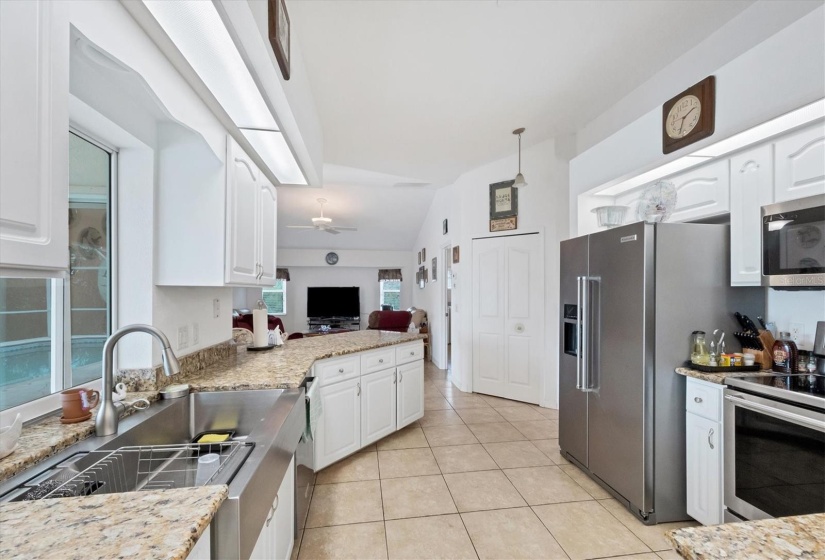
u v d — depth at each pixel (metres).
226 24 1.10
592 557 1.70
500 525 1.94
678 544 0.64
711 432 1.79
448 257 6.02
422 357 3.51
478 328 4.49
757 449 1.59
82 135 1.42
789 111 1.55
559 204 3.76
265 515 1.01
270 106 1.61
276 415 1.35
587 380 2.38
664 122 2.20
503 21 2.04
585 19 2.04
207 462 0.97
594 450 2.36
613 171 2.65
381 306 9.23
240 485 0.87
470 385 4.54
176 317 1.81
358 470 2.54
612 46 2.29
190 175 1.66
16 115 0.62
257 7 1.18
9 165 0.60
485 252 4.43
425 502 2.15
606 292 2.25
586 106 3.04
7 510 0.69
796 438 1.44
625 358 2.08
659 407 1.96
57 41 0.70
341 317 9.12
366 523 1.95
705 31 2.17
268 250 2.29
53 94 0.69
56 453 1.03
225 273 1.66
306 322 9.33
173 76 1.30
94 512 0.68
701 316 2.00
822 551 0.60
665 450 1.96
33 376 1.24
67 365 1.37
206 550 0.78
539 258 3.94
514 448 2.90
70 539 0.60
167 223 1.65
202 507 0.71
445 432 3.25
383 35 2.11
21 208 0.63
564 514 2.03
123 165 1.59
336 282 9.43
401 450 2.87
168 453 1.31
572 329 2.66
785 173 1.70
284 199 6.88
